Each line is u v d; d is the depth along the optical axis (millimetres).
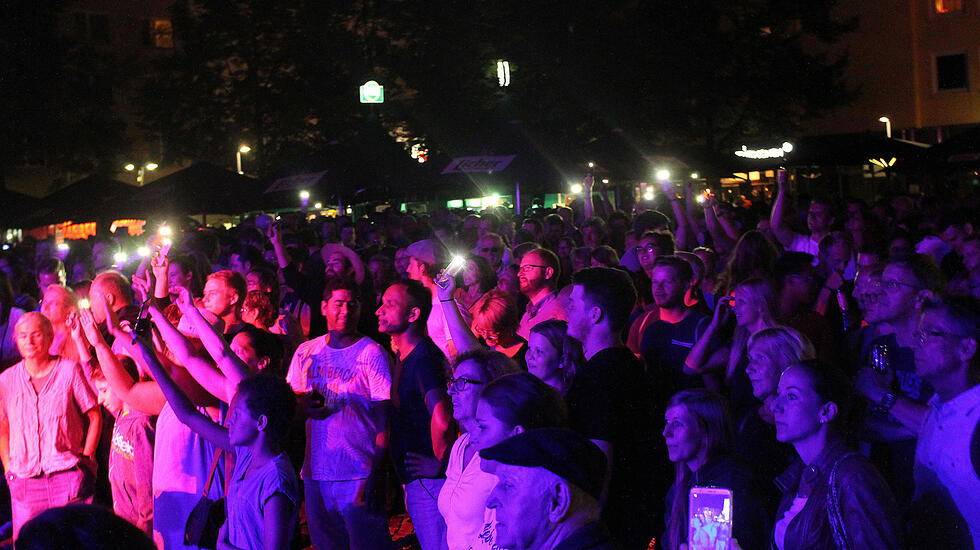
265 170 36625
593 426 4027
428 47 34281
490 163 16266
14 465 6270
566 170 16016
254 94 36531
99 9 46750
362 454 5102
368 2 35750
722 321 5461
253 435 4418
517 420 3275
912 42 36969
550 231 11492
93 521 2014
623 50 31406
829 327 5836
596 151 18656
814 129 38438
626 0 32156
